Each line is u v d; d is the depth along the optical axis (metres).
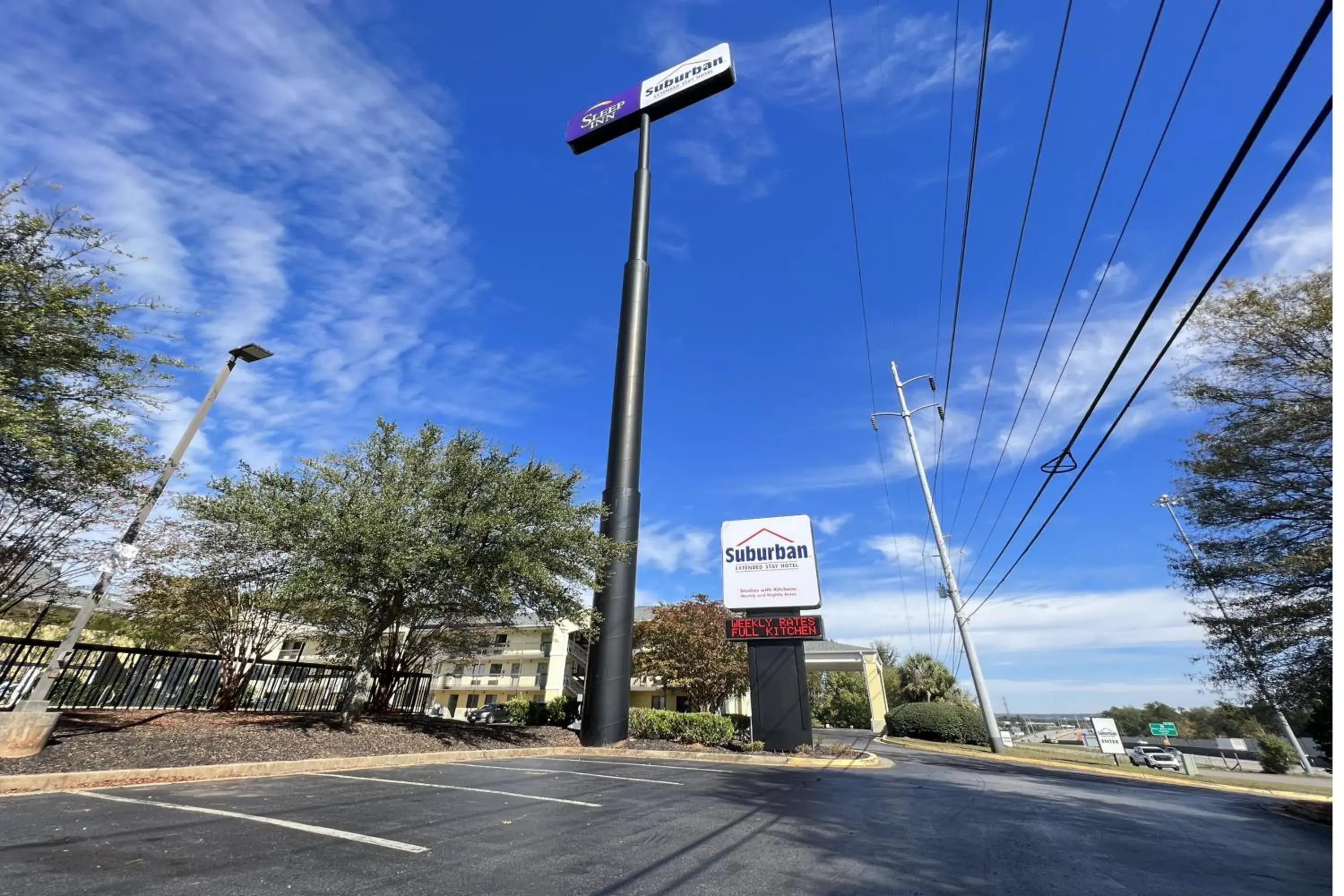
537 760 11.62
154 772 7.15
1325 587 13.64
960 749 22.69
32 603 12.45
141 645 16.22
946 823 6.86
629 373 18.70
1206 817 8.79
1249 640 14.55
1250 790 14.91
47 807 5.48
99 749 7.76
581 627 15.37
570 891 3.87
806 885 4.24
